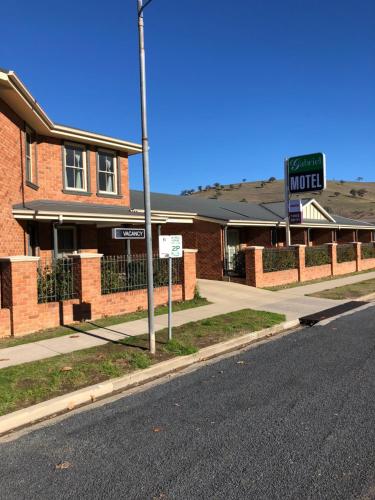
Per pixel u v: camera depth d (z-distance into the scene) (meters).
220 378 6.59
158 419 5.11
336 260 22.25
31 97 11.72
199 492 3.57
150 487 3.67
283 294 15.46
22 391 5.84
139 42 7.46
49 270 10.55
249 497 3.47
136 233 13.98
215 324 10.12
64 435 4.80
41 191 14.41
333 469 3.84
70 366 6.91
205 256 19.70
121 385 6.36
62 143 15.01
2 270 9.26
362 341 8.59
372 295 15.28
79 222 13.98
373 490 3.51
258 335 9.43
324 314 11.67
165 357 7.46
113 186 16.84
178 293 13.44
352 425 4.71
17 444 4.62
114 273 11.73
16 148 12.35
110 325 10.07
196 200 26.47
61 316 10.06
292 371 6.76
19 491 3.69
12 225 11.79
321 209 29.19
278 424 4.81
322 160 21.03
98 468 4.03
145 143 7.54
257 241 23.80
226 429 4.75
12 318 9.07
